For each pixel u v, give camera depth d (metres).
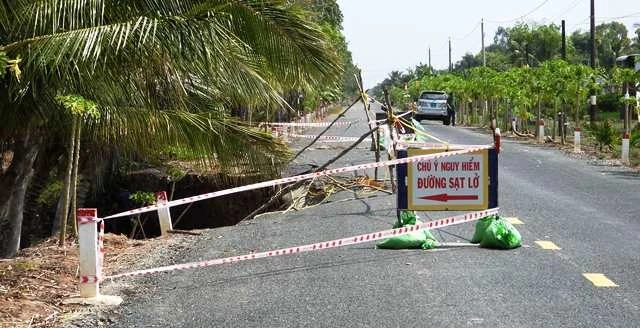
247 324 7.64
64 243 12.37
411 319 7.63
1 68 7.72
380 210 15.12
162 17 9.88
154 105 10.98
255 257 10.16
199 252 11.53
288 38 10.46
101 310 8.33
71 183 14.43
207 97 12.37
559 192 17.03
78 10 9.69
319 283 9.20
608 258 10.32
